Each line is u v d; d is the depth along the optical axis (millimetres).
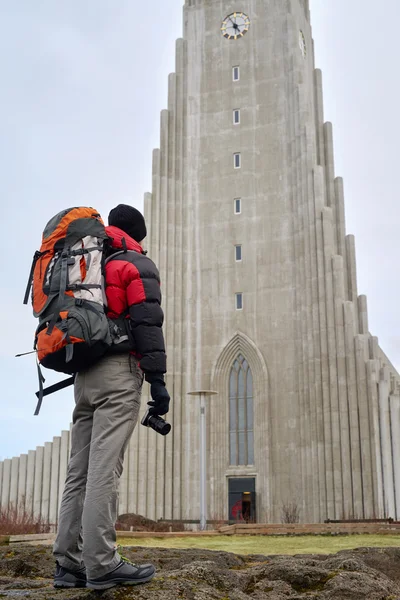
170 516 48094
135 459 48344
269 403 48312
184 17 56906
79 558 5277
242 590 5734
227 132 53844
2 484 55469
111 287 5148
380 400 45219
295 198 50969
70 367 5121
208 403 49562
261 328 49750
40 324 5098
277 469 47344
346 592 5379
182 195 53688
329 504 44438
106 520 4914
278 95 53375
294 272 49875
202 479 37406
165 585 4977
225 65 55094
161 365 5078
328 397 45938
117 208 5906
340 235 53562
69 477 5363
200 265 52062
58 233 5180
